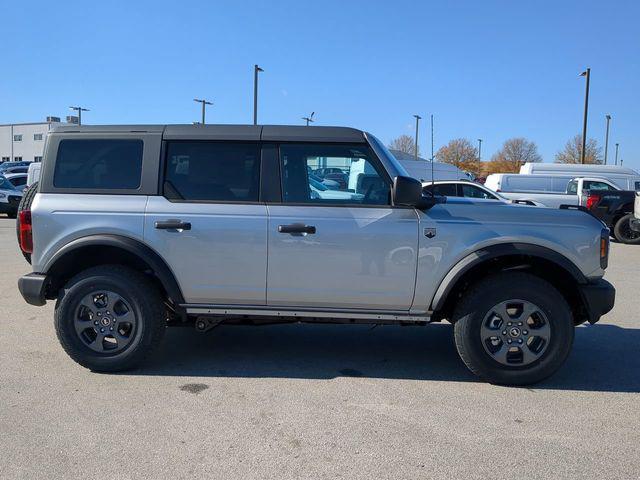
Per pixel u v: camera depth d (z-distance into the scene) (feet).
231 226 14.83
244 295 15.07
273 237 14.78
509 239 14.58
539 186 66.69
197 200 15.06
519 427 12.36
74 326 15.14
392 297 14.88
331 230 14.71
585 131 97.55
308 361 16.72
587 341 19.20
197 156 15.24
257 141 15.16
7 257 35.60
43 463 10.55
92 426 12.10
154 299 15.16
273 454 11.00
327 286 14.89
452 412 13.10
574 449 11.39
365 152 15.11
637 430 12.32
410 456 10.99
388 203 14.98
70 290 14.99
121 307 15.24
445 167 69.51
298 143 15.16
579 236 14.65
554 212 14.97
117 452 11.00
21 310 22.08
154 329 15.17
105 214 14.98
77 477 10.10
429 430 12.14
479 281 14.84
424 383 15.01
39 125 274.98
